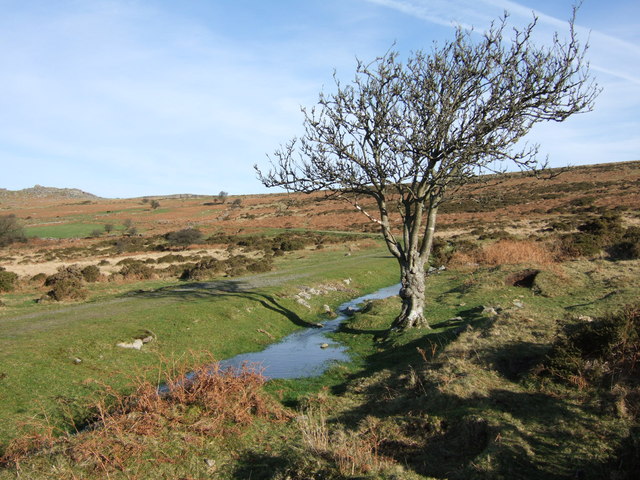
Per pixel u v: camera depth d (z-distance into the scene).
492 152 12.88
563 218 56.91
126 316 16.81
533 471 5.87
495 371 9.20
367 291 27.58
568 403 7.52
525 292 18.61
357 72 14.28
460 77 13.62
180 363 13.05
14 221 72.75
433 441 7.21
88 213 132.75
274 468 6.93
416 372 10.00
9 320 16.80
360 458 6.56
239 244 58.28
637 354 8.20
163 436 7.66
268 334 17.14
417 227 15.20
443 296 20.42
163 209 137.50
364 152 15.05
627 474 5.50
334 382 11.48
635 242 25.09
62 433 8.76
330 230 72.38
